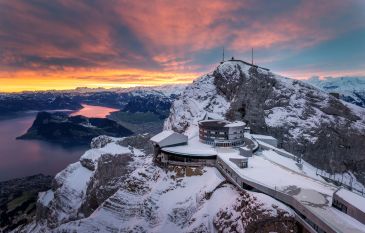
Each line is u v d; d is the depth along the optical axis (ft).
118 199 430.20
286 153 479.41
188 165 425.28
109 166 617.62
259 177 322.55
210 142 485.97
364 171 612.70
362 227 213.66
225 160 388.98
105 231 393.91
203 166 419.54
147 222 370.12
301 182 307.58
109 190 556.10
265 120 653.30
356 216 223.30
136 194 433.48
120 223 398.01
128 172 590.96
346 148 623.77
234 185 350.43
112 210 419.95
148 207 383.86
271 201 269.03
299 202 254.47
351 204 228.02
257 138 551.18
